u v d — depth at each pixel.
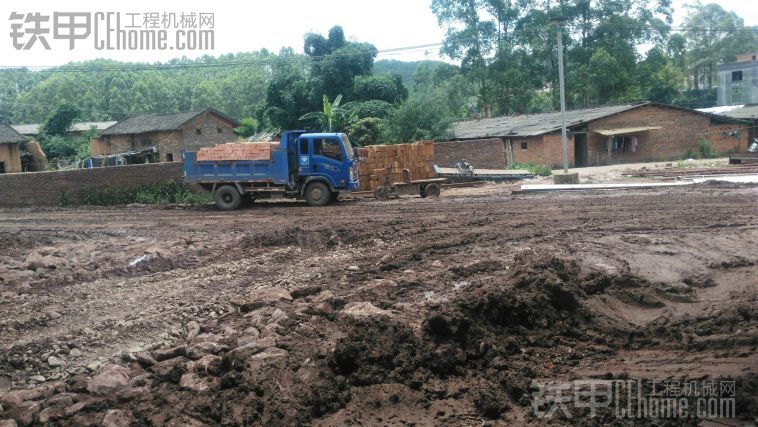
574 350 7.80
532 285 8.76
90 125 62.47
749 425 5.74
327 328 8.40
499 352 7.52
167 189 25.91
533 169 33.78
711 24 81.31
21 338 8.48
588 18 56.50
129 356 7.78
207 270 11.82
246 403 6.36
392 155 23.58
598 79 53.69
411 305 9.30
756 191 19.78
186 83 71.44
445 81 58.06
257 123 53.25
